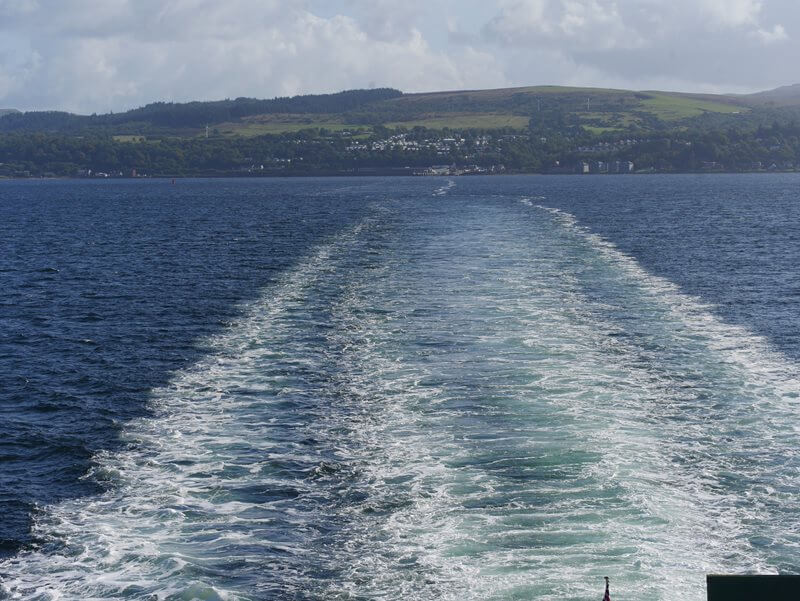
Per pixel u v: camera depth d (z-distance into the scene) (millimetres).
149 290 61906
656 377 36344
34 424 33125
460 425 30547
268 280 64938
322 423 31500
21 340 47062
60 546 22922
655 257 75812
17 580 21203
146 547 22719
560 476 25922
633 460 27062
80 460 29156
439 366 37969
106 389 37250
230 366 39812
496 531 22688
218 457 28688
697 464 26922
